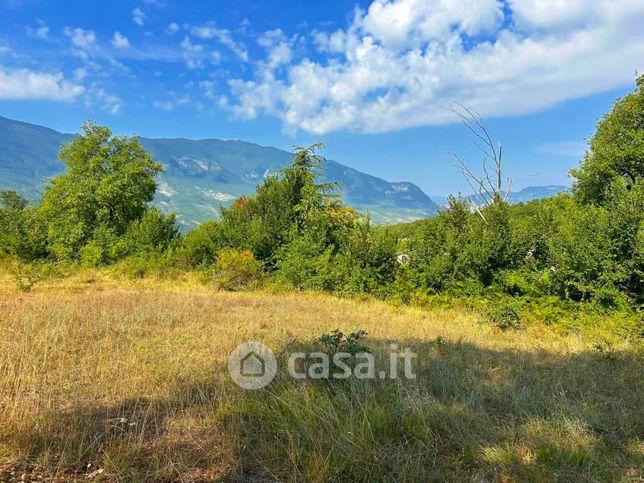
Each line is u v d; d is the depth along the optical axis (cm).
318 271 1792
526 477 357
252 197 2431
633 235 1259
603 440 426
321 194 2283
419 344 786
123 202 2994
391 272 1733
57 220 2664
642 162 1956
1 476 322
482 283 1566
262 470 357
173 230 2639
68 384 518
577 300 1368
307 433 396
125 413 447
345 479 346
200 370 580
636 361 740
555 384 579
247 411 447
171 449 377
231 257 1891
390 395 487
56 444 371
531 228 1647
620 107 2072
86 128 2961
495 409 495
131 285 1702
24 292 1405
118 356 631
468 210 1855
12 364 541
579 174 2127
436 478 348
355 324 998
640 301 1254
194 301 1246
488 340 905
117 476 334
